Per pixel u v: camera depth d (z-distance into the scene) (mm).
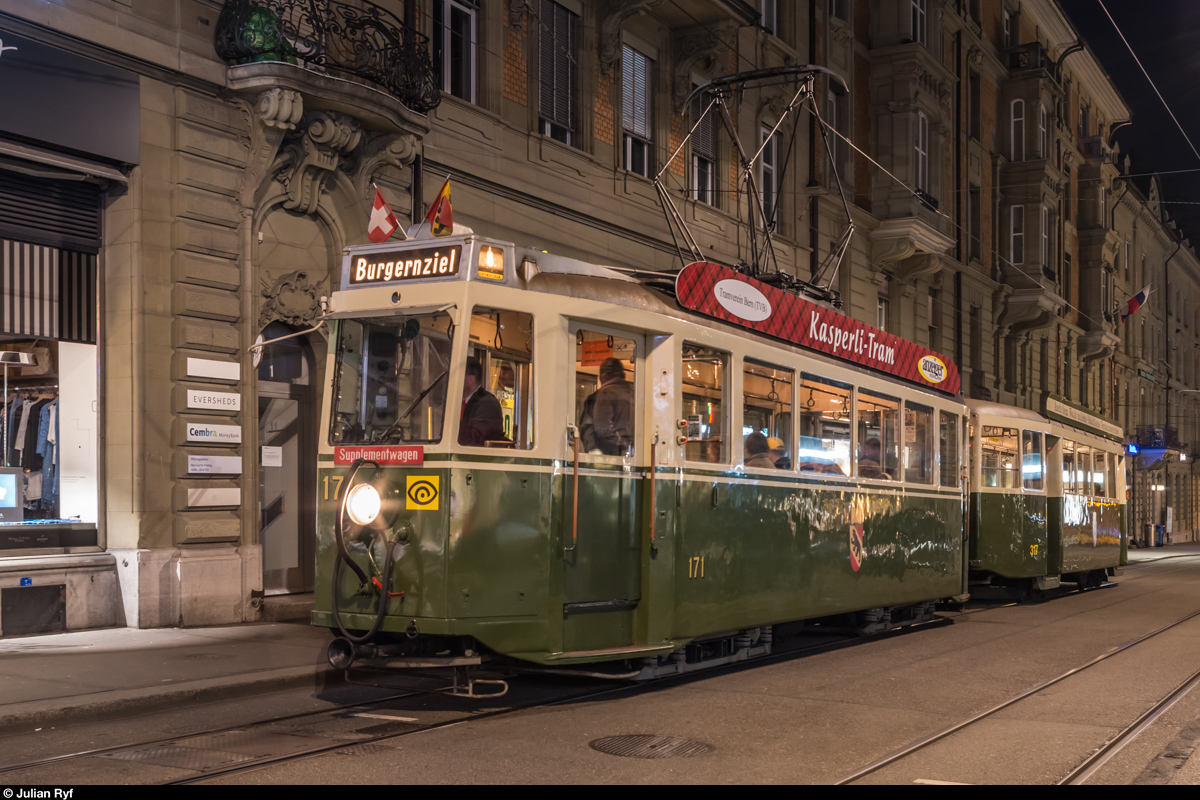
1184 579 26078
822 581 11539
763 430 10555
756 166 24062
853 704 8602
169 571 11898
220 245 12750
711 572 9609
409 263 8281
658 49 21047
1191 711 8461
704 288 9719
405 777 6094
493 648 7883
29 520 11547
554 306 8414
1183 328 68188
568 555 8344
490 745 6945
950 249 34094
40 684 8422
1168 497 60750
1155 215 59500
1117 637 13453
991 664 10961
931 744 7191
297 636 11422
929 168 31172
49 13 11086
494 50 16938
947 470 15344
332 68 13664
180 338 12305
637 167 20578
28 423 11625
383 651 7969
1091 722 7980
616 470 8805
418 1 15648
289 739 7125
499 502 7965
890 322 30453
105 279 12109
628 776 6199
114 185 12070
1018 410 19094
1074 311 47312
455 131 16047
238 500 12773
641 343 9109
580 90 18938
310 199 13789
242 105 12969
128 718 7832
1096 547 22562
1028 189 38875
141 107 12008
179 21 12336
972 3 36406
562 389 8406
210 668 9305
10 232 11266
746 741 7195
